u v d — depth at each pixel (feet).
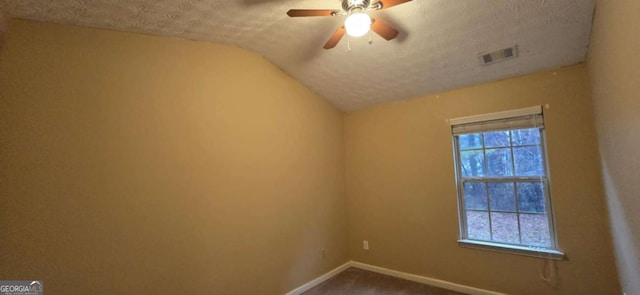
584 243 8.29
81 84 6.34
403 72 10.07
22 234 5.50
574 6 6.55
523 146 9.48
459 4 6.86
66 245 5.93
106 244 6.42
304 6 6.93
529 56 8.47
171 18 6.97
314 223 11.54
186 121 7.98
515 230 9.50
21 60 5.71
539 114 9.13
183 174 7.79
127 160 6.85
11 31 5.66
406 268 11.60
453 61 9.11
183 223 7.69
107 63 6.75
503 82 9.82
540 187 9.12
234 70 9.24
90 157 6.33
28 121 5.69
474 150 10.45
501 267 9.58
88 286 6.14
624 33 4.35
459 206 10.56
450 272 10.55
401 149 11.95
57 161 5.93
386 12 7.16
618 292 7.80
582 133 8.45
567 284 8.49
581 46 7.86
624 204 5.74
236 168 9.02
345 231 13.12
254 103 9.73
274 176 10.14
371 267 12.55
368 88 11.43
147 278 6.97
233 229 8.78
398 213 11.90
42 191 5.74
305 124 11.59
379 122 12.66
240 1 6.64
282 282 10.02
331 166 12.72
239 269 8.82
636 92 4.14
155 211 7.21
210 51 8.70
